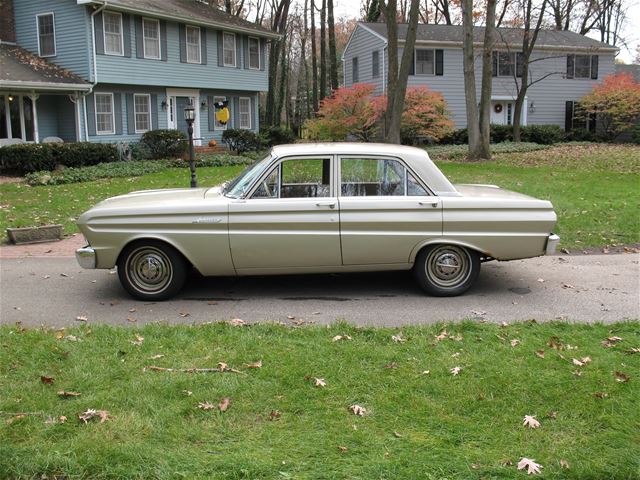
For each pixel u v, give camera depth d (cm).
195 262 634
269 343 495
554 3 3791
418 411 379
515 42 3422
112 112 2488
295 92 6462
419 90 2916
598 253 880
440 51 3306
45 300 656
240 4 4312
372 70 3447
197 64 2809
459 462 323
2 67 2155
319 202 625
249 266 638
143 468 317
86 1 2244
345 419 370
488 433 354
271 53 4097
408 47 2248
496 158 2514
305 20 5106
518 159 2466
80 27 2308
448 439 347
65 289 701
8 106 2211
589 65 3644
